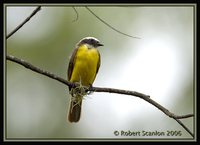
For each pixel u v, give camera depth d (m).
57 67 17.42
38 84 17.78
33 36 17.55
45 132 17.36
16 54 17.42
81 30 17.44
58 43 17.48
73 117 12.97
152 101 10.38
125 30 17.47
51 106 17.61
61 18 17.56
